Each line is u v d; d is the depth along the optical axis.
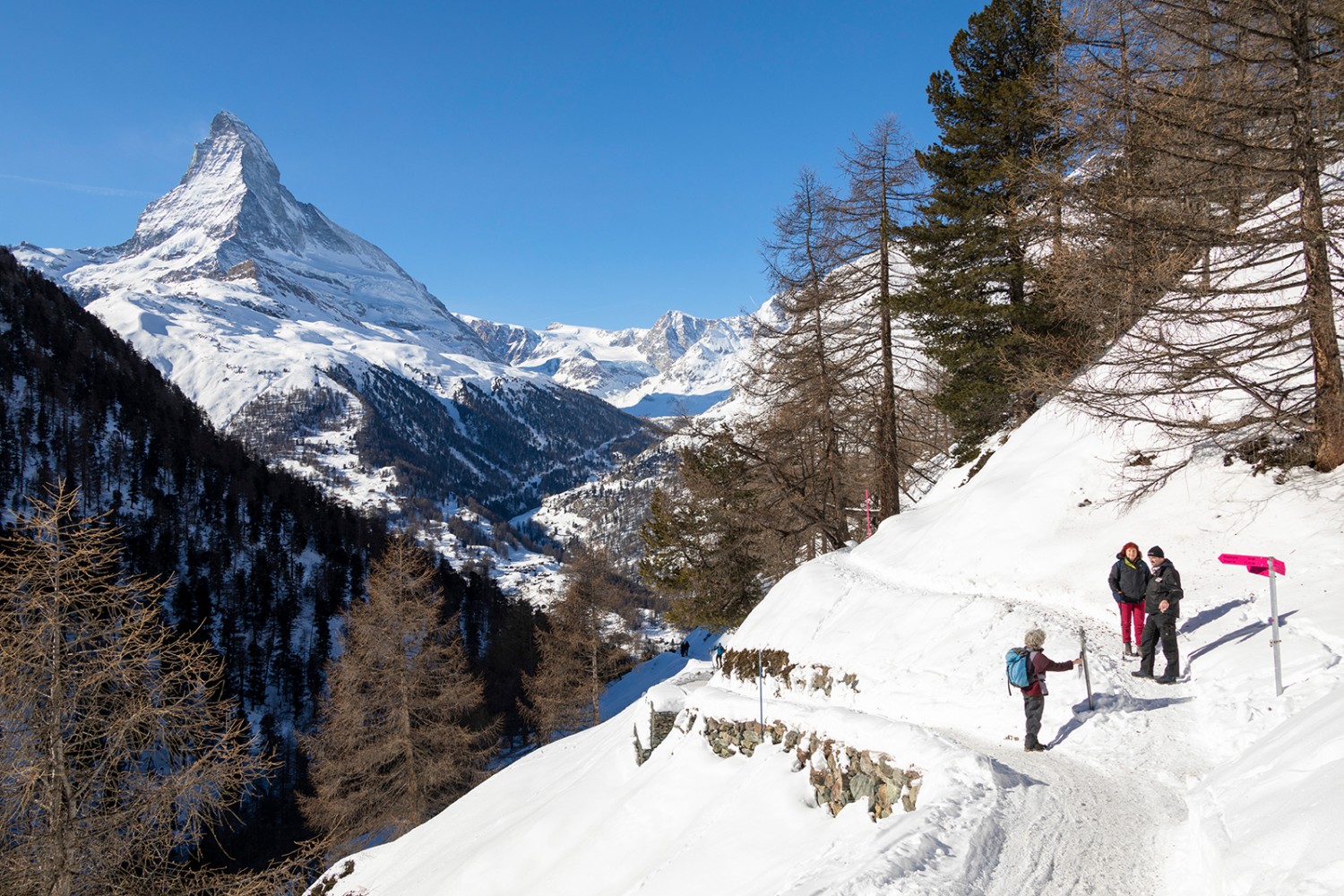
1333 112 11.27
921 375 24.03
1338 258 12.48
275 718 66.12
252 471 119.06
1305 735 6.26
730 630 26.39
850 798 9.78
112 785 10.14
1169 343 11.76
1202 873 5.59
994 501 16.77
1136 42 12.73
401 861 20.00
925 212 20.70
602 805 15.56
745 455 24.09
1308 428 12.59
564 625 39.25
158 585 10.90
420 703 25.17
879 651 13.33
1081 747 8.86
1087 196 12.31
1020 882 6.05
